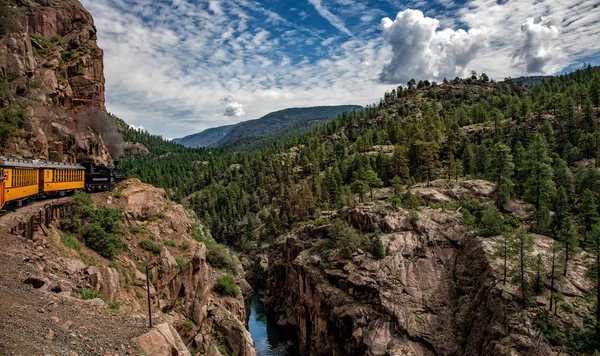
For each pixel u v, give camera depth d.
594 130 101.62
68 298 19.27
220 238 145.12
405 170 103.88
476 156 103.75
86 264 28.14
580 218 64.44
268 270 102.38
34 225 26.34
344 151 163.12
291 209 121.44
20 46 50.19
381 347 55.47
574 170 89.94
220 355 42.31
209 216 150.75
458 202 81.75
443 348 54.41
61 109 53.88
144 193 46.19
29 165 32.06
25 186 31.11
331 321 66.06
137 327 18.41
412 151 111.81
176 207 48.69
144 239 38.41
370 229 74.69
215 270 64.25
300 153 193.25
